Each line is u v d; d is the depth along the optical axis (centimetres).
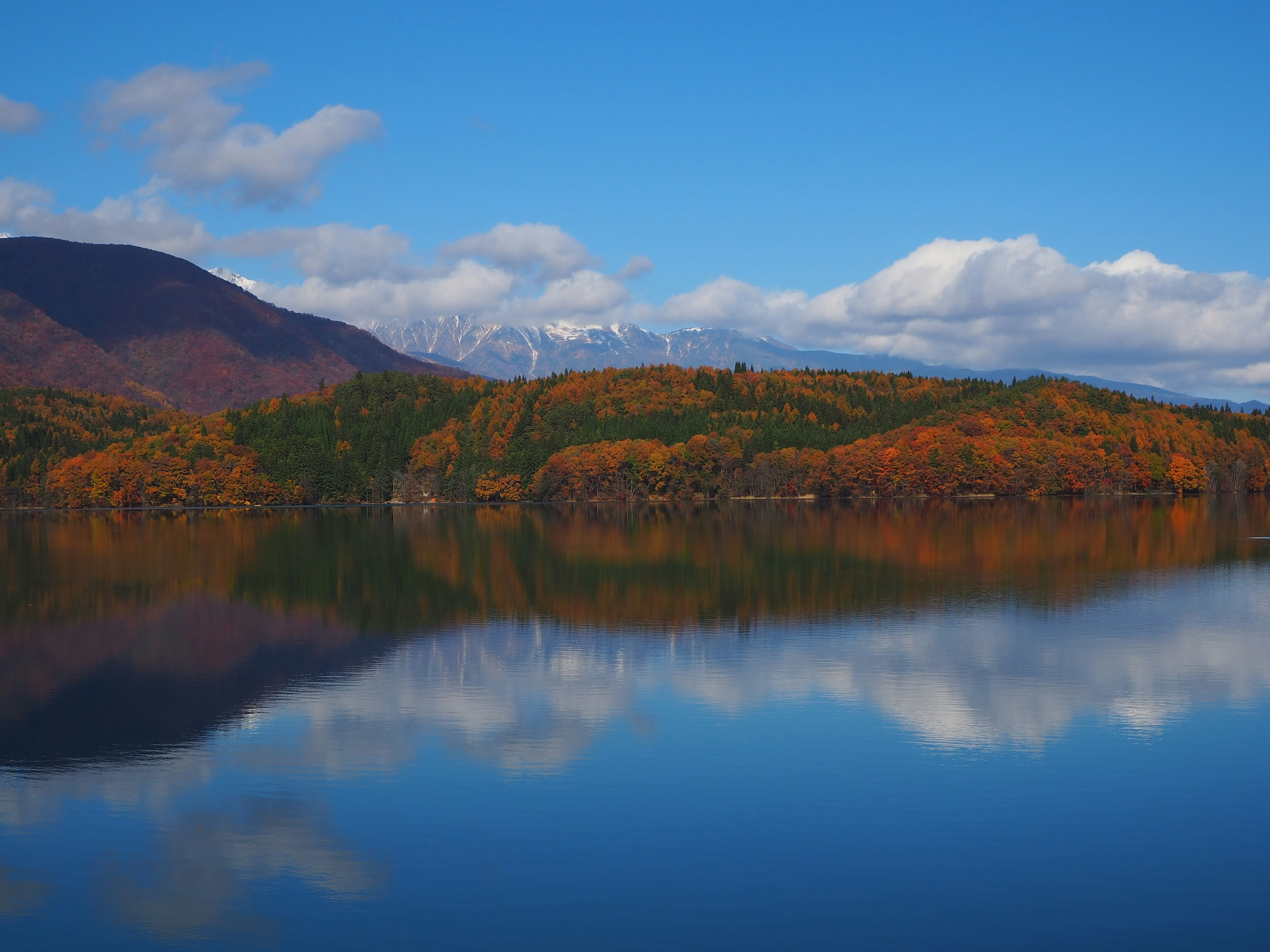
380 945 2803
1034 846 3350
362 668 6003
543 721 4781
